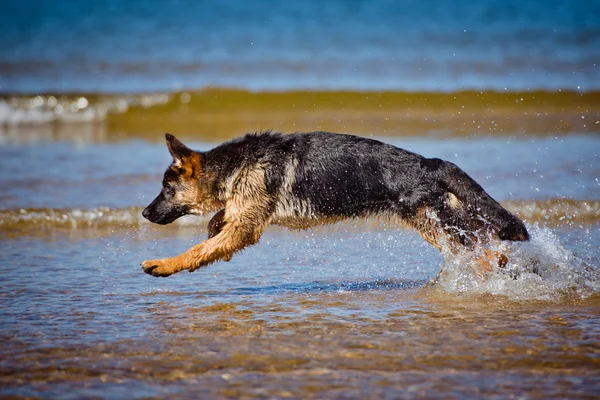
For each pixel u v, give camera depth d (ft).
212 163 33.50
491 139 65.62
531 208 45.98
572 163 56.85
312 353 23.59
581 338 24.94
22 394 20.42
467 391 20.47
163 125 76.59
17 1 181.16
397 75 104.01
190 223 45.65
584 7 171.83
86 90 97.04
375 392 20.42
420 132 68.90
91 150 64.64
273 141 33.30
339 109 82.38
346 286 32.81
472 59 116.47
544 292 30.99
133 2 181.37
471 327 26.32
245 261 37.37
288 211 32.91
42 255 37.83
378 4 180.24
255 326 26.71
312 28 152.76
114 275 34.40
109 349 24.08
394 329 26.16
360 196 32.40
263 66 114.11
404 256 38.06
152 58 121.80
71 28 152.46
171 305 29.66
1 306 29.22
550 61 112.78
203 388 20.76
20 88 97.96
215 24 157.38
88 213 45.75
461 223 32.32
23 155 62.28
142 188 52.01
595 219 44.27
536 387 20.76
